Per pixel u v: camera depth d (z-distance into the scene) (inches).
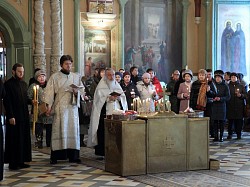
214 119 481.7
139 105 366.3
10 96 344.8
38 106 393.1
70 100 372.8
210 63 732.7
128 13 716.7
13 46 655.1
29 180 310.0
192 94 435.5
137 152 324.8
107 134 337.7
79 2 689.6
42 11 651.5
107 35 708.7
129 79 413.1
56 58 660.1
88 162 376.2
